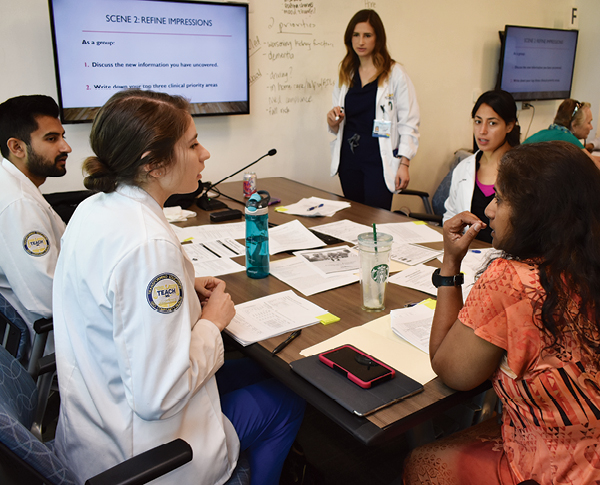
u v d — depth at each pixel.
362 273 1.33
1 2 2.59
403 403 0.95
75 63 2.76
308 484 1.58
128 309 0.89
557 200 0.86
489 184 2.42
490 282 0.91
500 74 4.49
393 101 3.15
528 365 0.91
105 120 0.97
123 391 0.97
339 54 3.75
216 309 1.16
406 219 2.21
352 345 1.15
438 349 1.00
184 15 2.98
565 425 0.90
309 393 0.99
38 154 1.71
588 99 5.34
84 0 2.69
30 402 1.17
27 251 1.47
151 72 2.98
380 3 3.80
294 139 3.73
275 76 3.51
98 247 0.92
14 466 0.86
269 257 1.76
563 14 5.06
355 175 3.37
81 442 1.01
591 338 0.87
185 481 1.00
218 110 3.25
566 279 0.86
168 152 0.99
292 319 1.29
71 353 1.03
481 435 1.13
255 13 3.31
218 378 1.47
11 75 2.70
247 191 2.61
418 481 1.11
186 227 2.13
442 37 4.21
